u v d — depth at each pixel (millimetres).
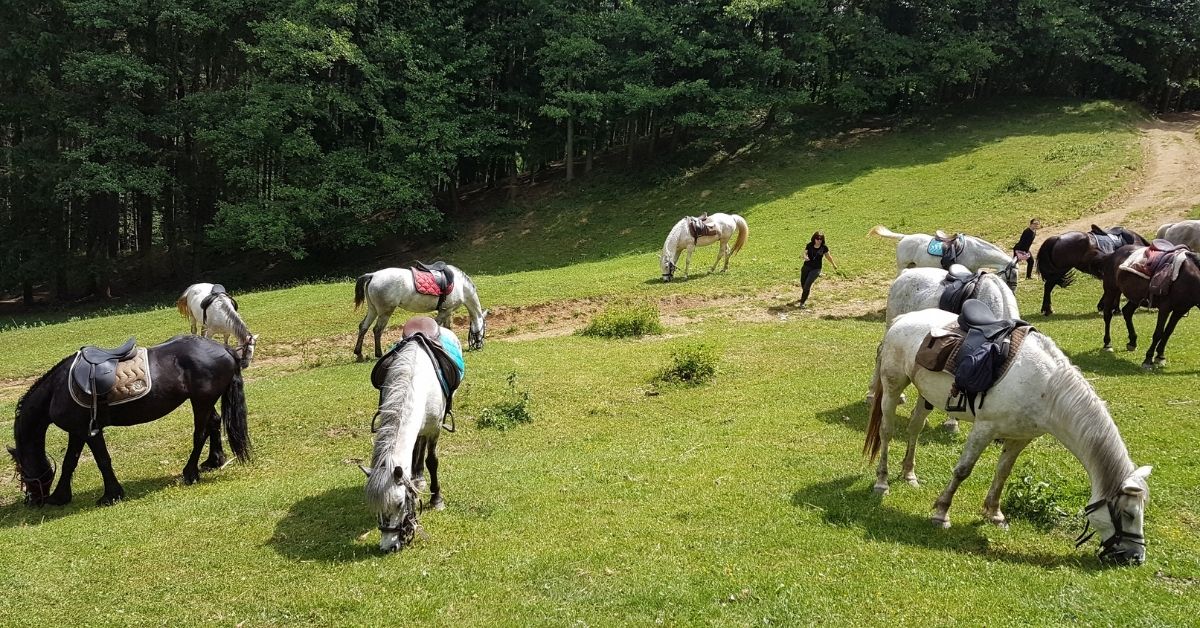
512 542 6656
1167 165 28984
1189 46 42781
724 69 37500
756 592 5555
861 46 40031
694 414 11094
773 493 7703
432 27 36344
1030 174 29719
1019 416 6379
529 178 42844
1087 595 5375
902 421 10031
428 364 7348
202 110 32094
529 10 38656
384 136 34969
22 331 21062
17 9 31281
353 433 10867
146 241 36500
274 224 30922
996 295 8953
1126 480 5793
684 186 37656
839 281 21266
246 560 6469
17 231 33531
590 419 11148
